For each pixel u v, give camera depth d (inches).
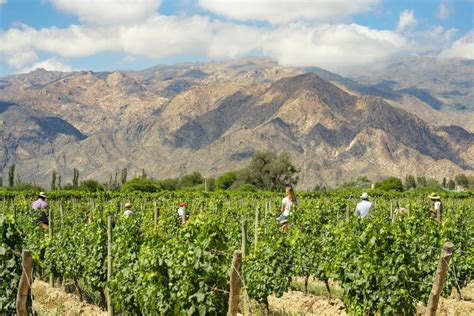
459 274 663.8
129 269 530.9
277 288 596.1
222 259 447.2
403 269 459.2
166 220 971.9
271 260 597.3
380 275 463.8
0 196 1911.9
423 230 636.7
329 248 671.1
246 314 538.9
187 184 4857.3
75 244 685.3
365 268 472.4
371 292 473.1
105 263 625.3
